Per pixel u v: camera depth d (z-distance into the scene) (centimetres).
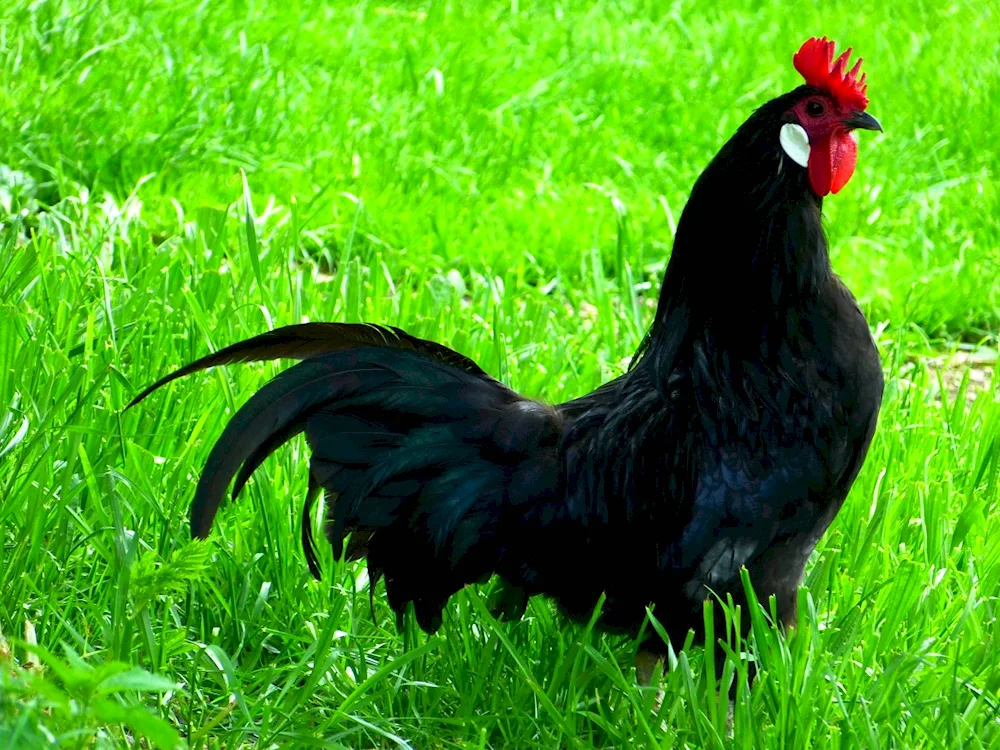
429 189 1862
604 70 2445
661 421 884
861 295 1745
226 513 1033
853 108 860
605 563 906
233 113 1969
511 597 950
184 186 1755
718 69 2553
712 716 852
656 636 931
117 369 1083
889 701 880
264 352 870
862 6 3141
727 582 885
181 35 2245
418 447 895
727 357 873
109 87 1944
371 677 848
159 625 936
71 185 1672
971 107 2433
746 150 869
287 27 2422
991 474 1191
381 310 1360
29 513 910
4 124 1747
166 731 552
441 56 2400
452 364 930
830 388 865
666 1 3011
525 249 1755
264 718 819
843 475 896
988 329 1748
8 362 1055
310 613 987
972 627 958
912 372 1412
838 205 1973
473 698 898
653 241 1834
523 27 2708
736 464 865
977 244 1952
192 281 1304
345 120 2047
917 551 1073
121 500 948
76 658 575
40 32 2022
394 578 934
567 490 895
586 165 2052
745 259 868
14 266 1227
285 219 1612
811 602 902
